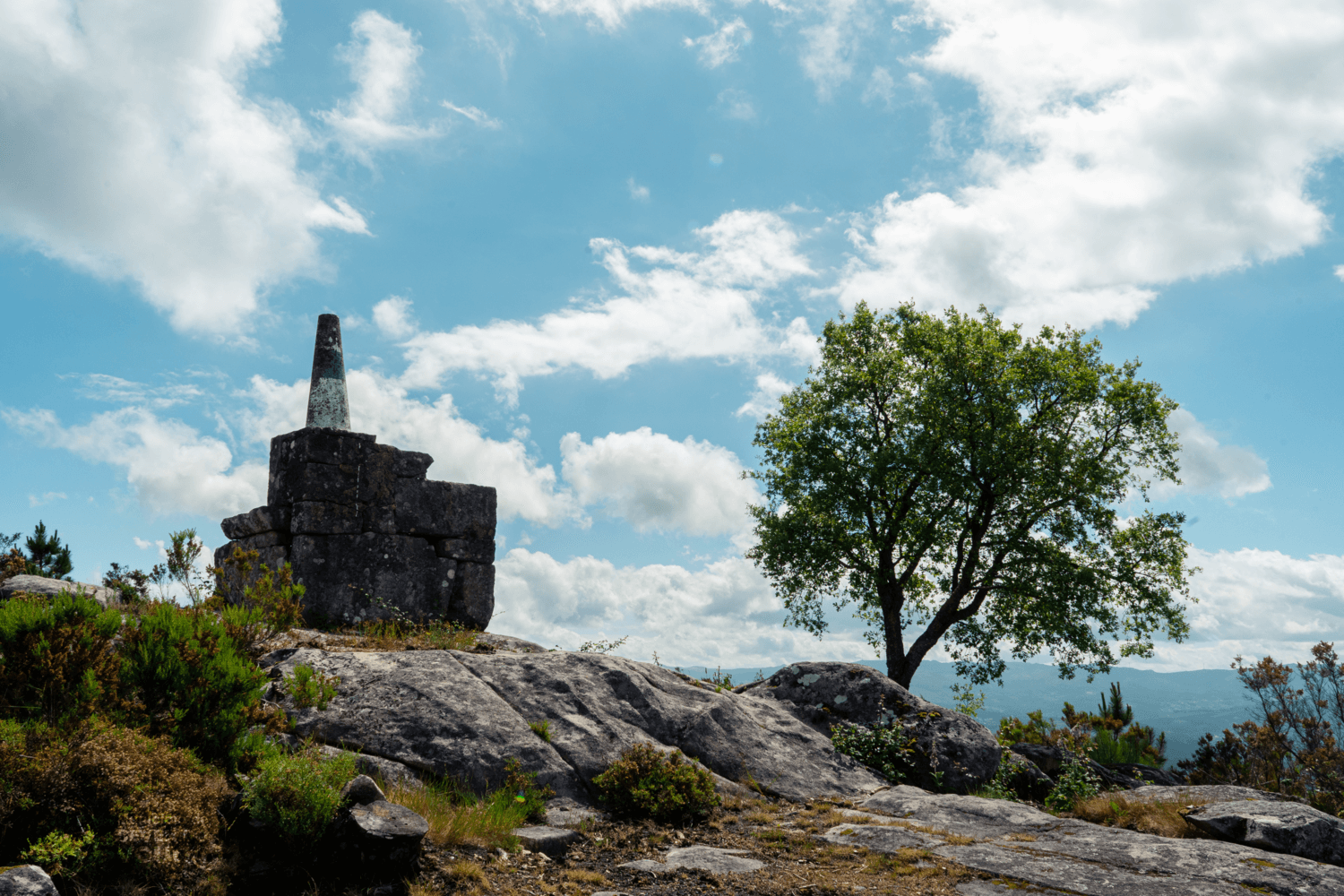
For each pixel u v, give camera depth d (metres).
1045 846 7.50
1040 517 20.91
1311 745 13.25
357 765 7.20
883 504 21.95
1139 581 20.69
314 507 13.67
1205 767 15.10
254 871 5.13
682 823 7.78
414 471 15.12
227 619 8.65
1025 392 21.28
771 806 8.75
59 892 4.29
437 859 5.80
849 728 11.55
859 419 22.62
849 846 7.46
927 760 11.10
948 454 20.64
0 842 4.40
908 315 23.45
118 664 6.17
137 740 5.28
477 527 15.63
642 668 10.63
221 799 5.49
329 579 13.61
